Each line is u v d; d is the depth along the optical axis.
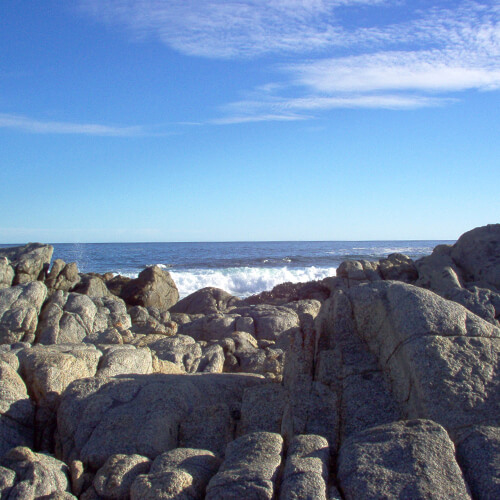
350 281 14.67
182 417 7.21
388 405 6.45
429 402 5.83
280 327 13.47
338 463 5.27
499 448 5.07
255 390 7.53
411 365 6.20
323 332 7.43
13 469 5.73
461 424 5.62
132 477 5.63
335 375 6.92
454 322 6.45
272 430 6.80
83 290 18.48
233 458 5.41
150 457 6.40
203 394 7.86
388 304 6.97
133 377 8.01
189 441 6.88
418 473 4.79
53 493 5.38
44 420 7.48
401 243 166.38
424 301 6.68
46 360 8.00
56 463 6.07
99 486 5.59
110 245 144.88
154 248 112.75
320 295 17.08
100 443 6.54
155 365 9.35
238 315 14.02
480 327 6.46
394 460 4.97
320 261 64.75
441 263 13.22
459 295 9.35
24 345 9.79
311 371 7.21
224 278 34.44
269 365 10.32
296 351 7.60
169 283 22.34
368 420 6.36
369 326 7.16
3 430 7.02
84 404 7.23
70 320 14.07
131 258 71.81
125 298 21.08
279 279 34.47
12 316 13.73
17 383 7.60
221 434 6.96
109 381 7.66
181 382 7.75
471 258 13.15
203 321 13.84
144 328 13.66
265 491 4.75
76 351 8.62
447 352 6.15
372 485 4.75
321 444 5.40
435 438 5.14
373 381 6.72
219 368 10.27
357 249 99.25
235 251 96.62
